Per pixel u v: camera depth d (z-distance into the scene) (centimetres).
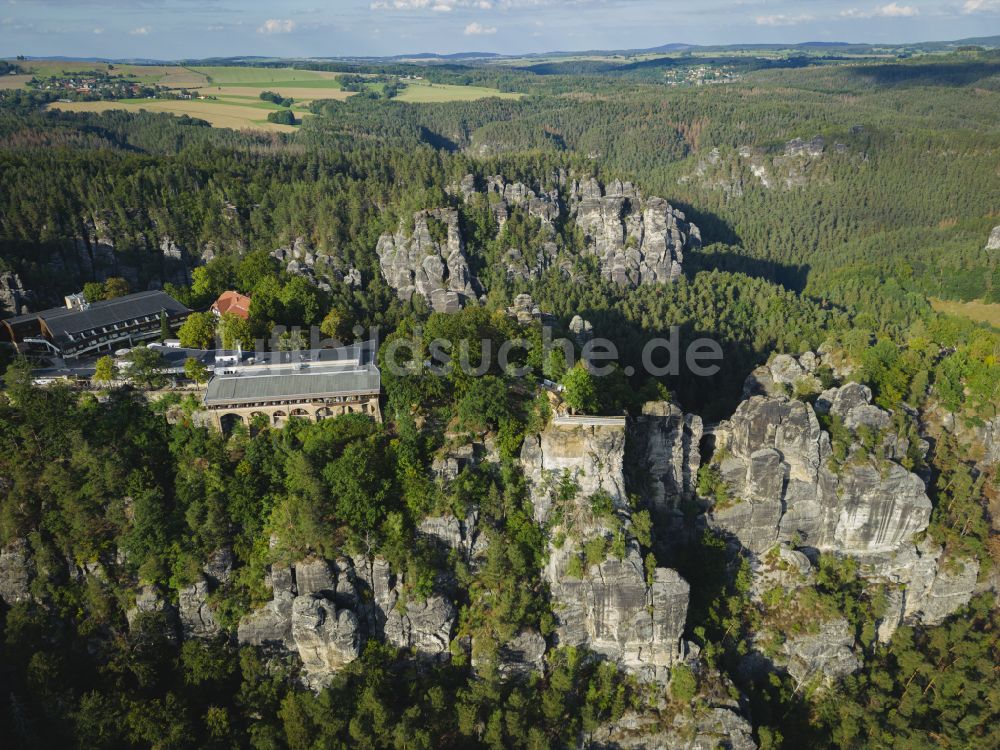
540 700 11656
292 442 12762
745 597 13488
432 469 12200
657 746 11706
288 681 11644
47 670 10956
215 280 19275
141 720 10712
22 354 14612
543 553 12144
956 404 15800
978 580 14512
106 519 12112
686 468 13975
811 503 13925
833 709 12775
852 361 16588
